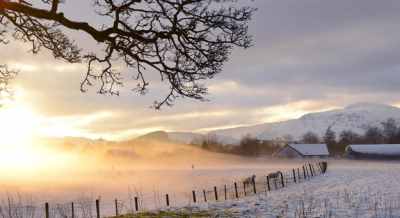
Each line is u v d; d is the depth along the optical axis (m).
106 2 10.02
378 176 49.91
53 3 9.30
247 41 10.46
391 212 18.47
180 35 10.13
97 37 9.84
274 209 20.27
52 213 30.61
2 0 9.02
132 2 9.87
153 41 10.05
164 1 9.95
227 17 10.22
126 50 10.32
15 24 10.21
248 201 25.41
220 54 10.42
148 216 17.77
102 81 11.45
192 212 19.12
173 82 10.62
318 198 26.08
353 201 23.25
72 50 11.02
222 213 18.67
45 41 10.84
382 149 139.12
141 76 11.41
